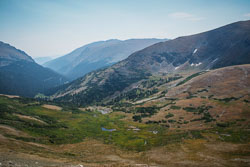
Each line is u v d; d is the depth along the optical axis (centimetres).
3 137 7344
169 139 11125
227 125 13288
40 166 4188
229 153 7856
